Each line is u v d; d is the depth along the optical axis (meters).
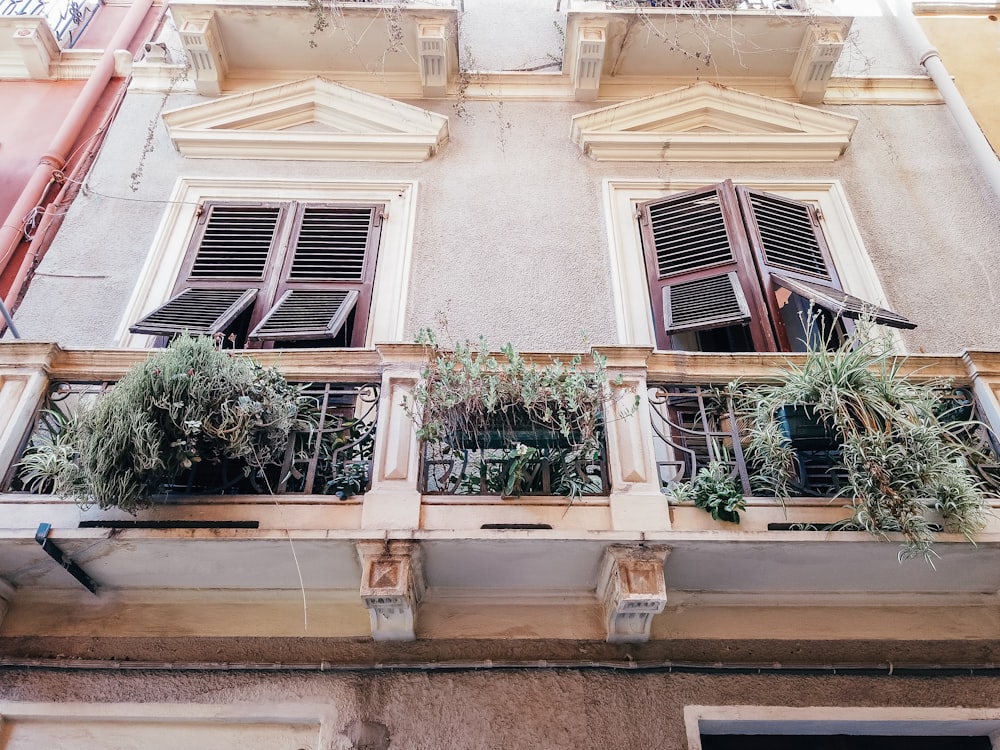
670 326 5.61
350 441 4.51
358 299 6.11
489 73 7.82
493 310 6.05
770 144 7.22
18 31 8.25
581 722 4.00
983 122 7.76
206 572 4.25
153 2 9.02
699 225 6.54
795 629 4.37
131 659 4.16
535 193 6.90
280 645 4.23
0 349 4.59
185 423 3.89
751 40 7.54
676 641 4.29
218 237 6.52
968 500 3.96
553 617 4.34
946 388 4.69
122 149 7.13
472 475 4.48
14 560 4.11
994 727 4.12
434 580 4.31
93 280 6.17
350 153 7.14
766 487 4.36
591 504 4.17
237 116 7.25
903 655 4.29
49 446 4.23
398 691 4.07
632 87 7.84
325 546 4.00
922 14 8.90
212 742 4.00
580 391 4.30
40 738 3.99
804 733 4.22
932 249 6.59
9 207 7.07
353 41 7.49
